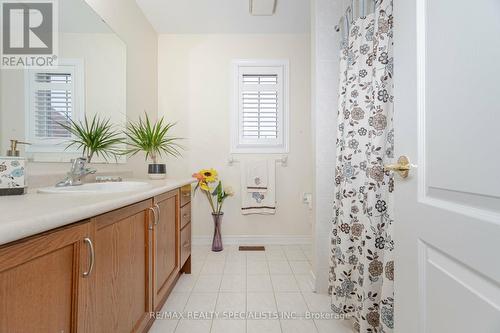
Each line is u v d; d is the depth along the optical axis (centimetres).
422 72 69
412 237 72
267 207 285
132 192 113
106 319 92
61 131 142
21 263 58
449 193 58
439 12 61
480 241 49
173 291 187
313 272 191
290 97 293
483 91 49
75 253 75
